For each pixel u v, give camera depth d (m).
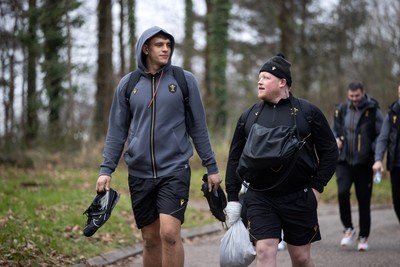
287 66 6.52
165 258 6.69
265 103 6.55
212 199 7.02
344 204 10.90
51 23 27.86
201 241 12.35
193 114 6.94
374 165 10.32
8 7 25.59
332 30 39.47
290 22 37.94
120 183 19.34
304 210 6.32
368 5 29.36
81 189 16.34
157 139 6.79
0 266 7.80
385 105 27.02
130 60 27.56
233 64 44.00
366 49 30.41
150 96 6.83
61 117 29.39
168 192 6.72
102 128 27.58
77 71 28.03
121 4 27.25
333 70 38.69
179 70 6.98
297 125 6.34
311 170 6.37
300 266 6.50
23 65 27.42
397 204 10.55
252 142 6.23
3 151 23.91
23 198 12.64
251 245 6.48
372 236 12.20
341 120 10.88
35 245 9.01
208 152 7.01
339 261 9.65
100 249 10.15
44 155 24.31
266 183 6.30
